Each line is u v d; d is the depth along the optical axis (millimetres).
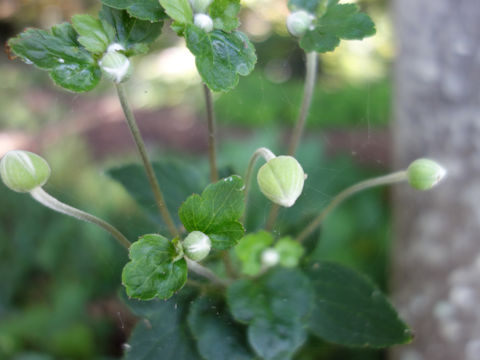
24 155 103
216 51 95
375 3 598
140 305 119
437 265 234
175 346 118
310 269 132
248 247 129
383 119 549
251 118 544
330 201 150
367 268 326
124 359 116
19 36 96
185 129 621
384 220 359
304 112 132
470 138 219
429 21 221
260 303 123
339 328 127
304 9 121
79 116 703
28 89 783
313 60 127
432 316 237
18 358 304
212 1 98
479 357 227
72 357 317
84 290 339
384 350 274
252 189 214
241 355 118
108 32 100
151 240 92
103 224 110
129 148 592
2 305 361
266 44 517
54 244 368
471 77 216
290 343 120
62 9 807
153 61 701
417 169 125
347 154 447
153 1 97
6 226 394
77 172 462
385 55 616
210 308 122
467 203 222
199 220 94
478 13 211
